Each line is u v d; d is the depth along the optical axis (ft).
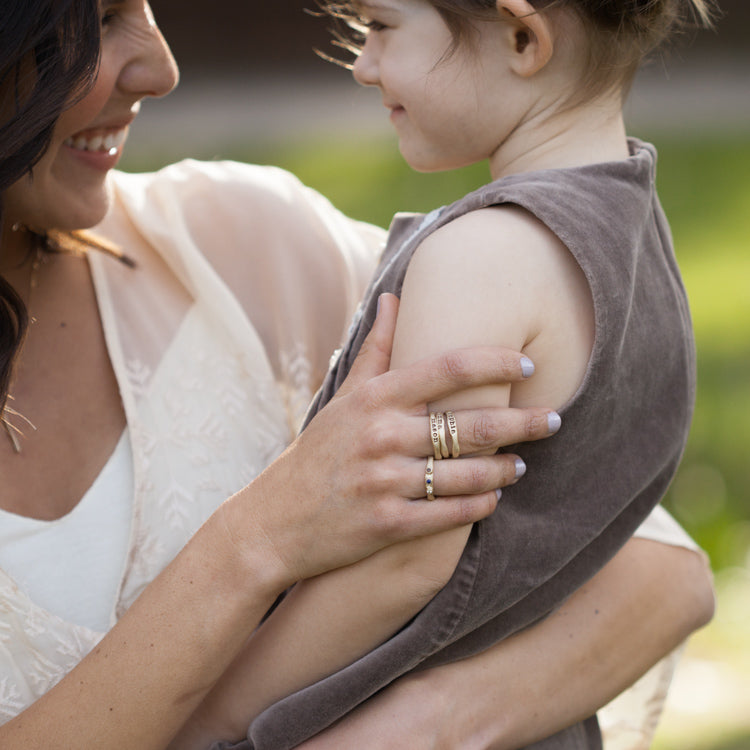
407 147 6.71
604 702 7.07
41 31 6.28
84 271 8.20
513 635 6.88
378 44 6.55
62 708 6.06
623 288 5.61
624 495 6.14
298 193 9.23
